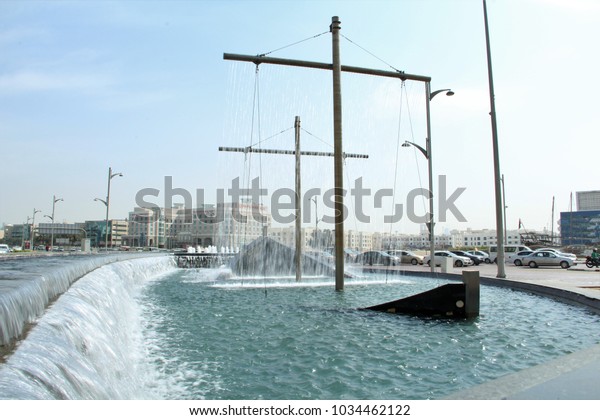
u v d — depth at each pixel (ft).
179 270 120.98
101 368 21.20
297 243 82.02
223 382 24.23
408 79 70.59
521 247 143.74
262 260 97.96
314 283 80.79
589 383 14.07
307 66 65.05
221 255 135.33
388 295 62.59
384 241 150.61
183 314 46.50
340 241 65.87
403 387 23.22
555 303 50.93
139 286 75.51
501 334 35.88
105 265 56.29
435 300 44.34
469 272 43.57
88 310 26.12
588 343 32.40
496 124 73.82
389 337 34.96
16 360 13.85
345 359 28.50
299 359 28.68
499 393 13.29
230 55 61.87
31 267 32.78
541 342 32.94
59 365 15.71
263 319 43.21
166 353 30.30
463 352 30.25
